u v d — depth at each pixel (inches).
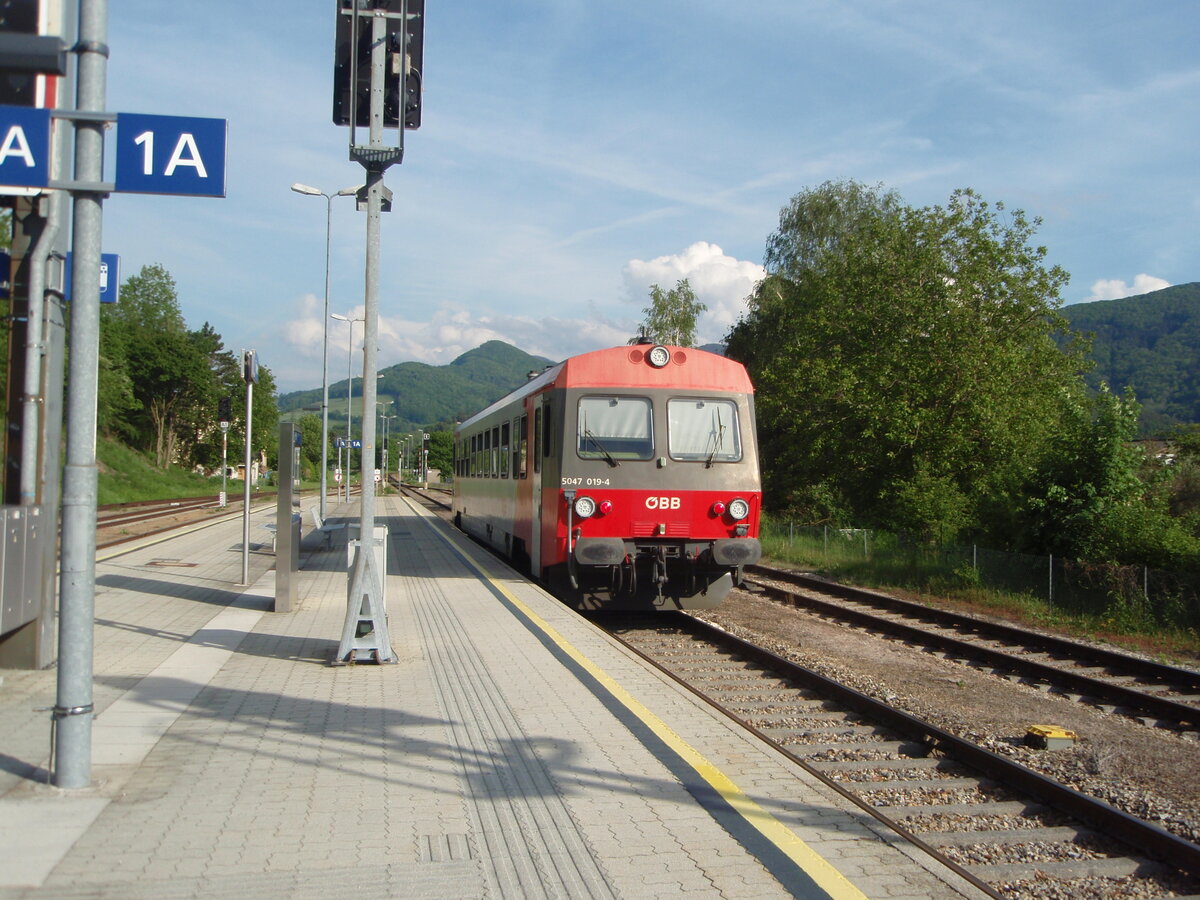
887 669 414.3
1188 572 601.3
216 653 368.2
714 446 494.9
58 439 343.3
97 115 205.5
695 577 497.7
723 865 175.5
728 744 252.5
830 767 265.6
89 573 212.2
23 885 162.4
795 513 1332.4
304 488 3149.6
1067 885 193.2
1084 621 578.9
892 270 1136.8
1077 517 675.4
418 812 200.5
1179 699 382.9
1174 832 225.5
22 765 226.2
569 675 332.5
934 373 1046.4
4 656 329.1
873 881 170.2
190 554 776.3
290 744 247.9
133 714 276.1
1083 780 262.1
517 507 625.0
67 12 333.4
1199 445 960.3
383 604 354.3
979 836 214.2
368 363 347.9
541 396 534.9
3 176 201.8
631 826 194.1
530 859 177.0
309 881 165.9
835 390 1174.3
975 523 888.3
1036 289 1072.8
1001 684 392.5
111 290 374.6
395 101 335.9
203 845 181.2
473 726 266.7
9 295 338.3
